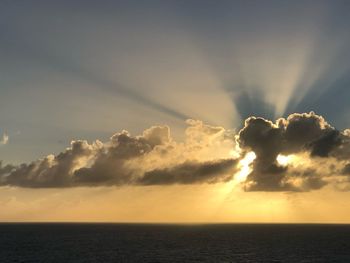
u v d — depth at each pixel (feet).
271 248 580.71
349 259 459.32
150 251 536.42
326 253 515.91
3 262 430.20
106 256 478.59
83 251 537.65
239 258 462.19
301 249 566.36
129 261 435.12
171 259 452.35
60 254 499.51
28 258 462.19
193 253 511.81
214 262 428.56
